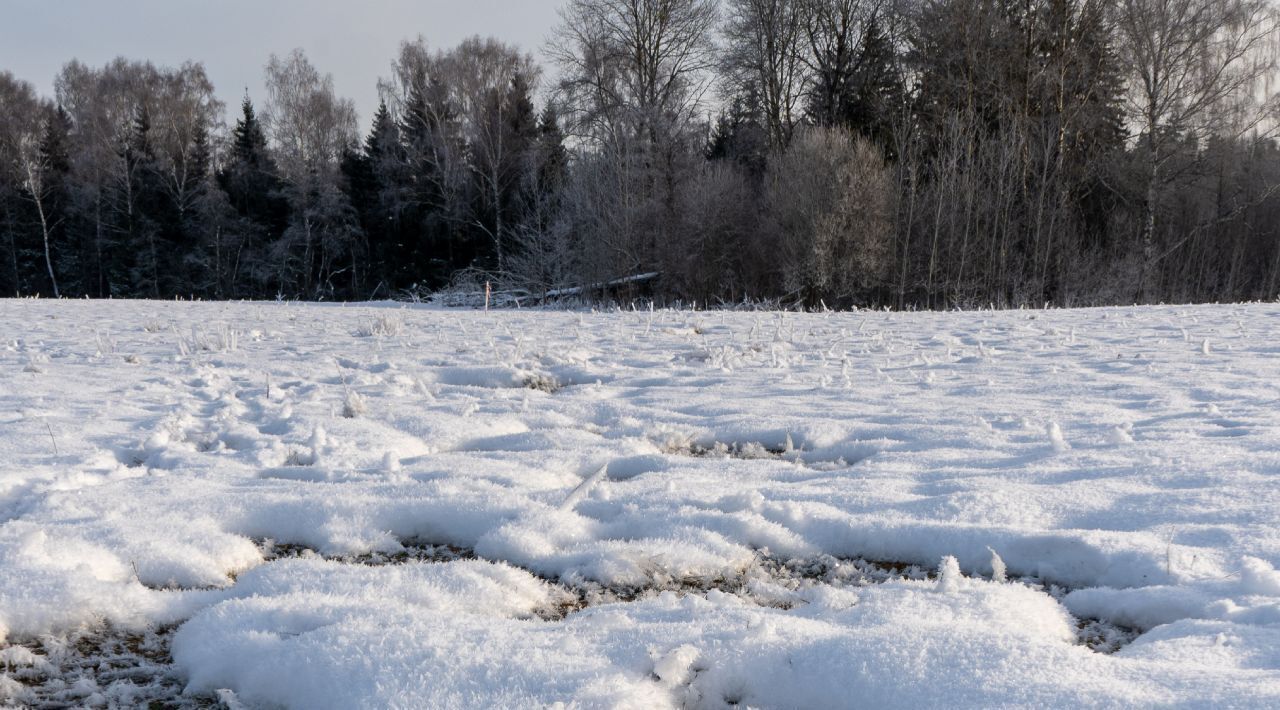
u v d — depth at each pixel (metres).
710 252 30.75
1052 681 1.85
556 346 10.03
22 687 2.28
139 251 46.50
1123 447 4.48
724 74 35.16
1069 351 9.19
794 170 29.23
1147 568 2.83
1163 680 1.84
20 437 5.03
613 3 33.69
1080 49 31.95
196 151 50.53
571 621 2.50
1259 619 2.34
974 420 5.48
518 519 3.43
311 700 2.05
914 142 34.19
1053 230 30.89
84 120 51.22
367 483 4.03
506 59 41.00
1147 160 31.20
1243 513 3.22
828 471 4.39
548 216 34.47
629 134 31.59
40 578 2.74
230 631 2.42
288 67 48.03
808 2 35.38
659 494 3.85
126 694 2.25
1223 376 6.95
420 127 43.81
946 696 1.87
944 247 30.44
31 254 48.44
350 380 7.52
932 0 33.19
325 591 2.72
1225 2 30.20
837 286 28.25
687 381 7.63
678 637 2.26
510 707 1.84
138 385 7.13
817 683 2.04
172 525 3.35
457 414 5.99
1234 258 38.19
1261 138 33.28
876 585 2.85
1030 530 3.19
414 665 2.06
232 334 9.98
